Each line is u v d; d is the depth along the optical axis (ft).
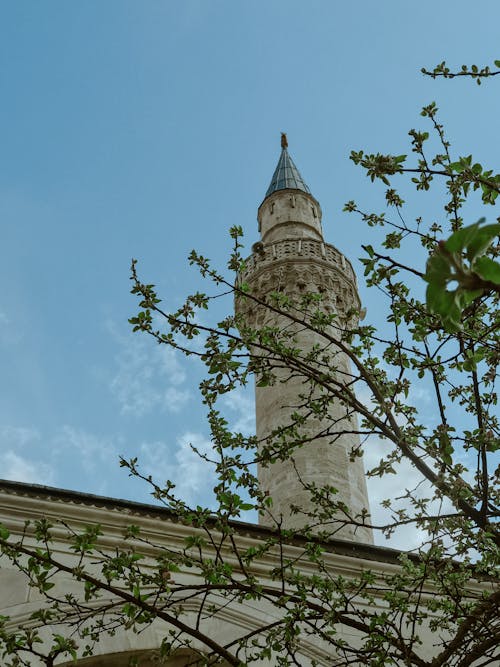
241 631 33.58
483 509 25.03
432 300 11.23
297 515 54.39
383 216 27.27
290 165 105.19
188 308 27.37
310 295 29.27
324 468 57.36
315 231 95.40
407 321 26.68
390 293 26.81
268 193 101.24
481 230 10.86
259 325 74.13
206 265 28.07
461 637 24.57
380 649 25.25
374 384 26.78
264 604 35.09
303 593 25.41
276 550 37.06
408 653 24.13
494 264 11.26
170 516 36.94
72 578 33.32
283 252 80.94
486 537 25.00
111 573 23.50
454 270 10.92
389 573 37.65
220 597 34.76
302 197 98.58
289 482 56.85
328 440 59.57
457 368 26.14
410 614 26.32
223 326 27.50
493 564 25.70
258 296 76.84
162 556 25.22
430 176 26.63
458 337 25.72
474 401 27.91
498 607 25.07
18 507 35.42
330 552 37.68
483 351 25.68
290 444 26.96
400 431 25.86
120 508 36.76
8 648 23.31
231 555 36.55
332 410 61.72
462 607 26.11
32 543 34.60
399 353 27.02
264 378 27.22
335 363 66.74
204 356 26.96
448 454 24.58
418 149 27.12
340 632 34.68
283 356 27.43
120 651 31.73
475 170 24.17
